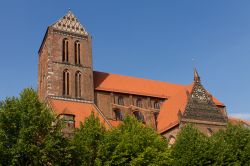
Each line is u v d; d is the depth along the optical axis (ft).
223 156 177.68
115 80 299.38
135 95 288.51
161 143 183.42
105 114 267.59
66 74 263.49
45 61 270.46
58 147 141.79
